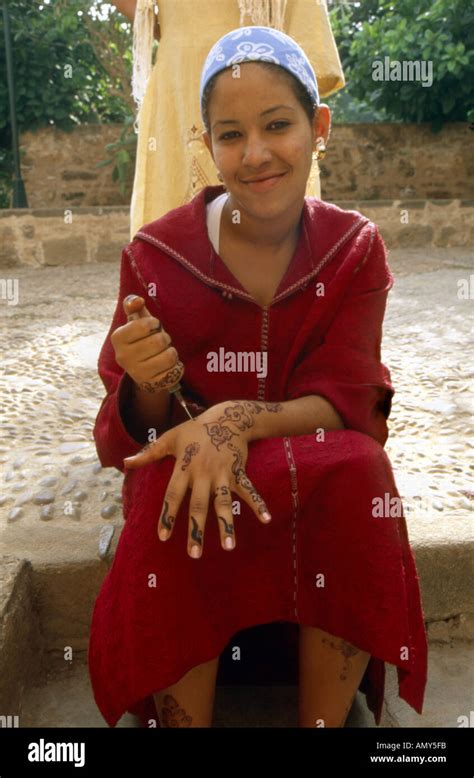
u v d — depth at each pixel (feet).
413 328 13.56
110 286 18.65
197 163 8.12
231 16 7.98
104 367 4.84
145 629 4.18
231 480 4.10
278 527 4.27
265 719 5.19
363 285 4.83
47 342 12.94
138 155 8.52
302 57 4.54
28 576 5.53
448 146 27.96
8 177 26.55
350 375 4.73
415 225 24.66
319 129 4.90
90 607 5.69
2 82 25.30
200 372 4.82
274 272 4.89
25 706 5.25
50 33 25.16
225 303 4.71
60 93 25.98
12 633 5.01
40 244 21.97
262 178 4.52
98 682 4.58
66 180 26.55
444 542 5.85
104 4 26.43
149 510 4.20
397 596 4.27
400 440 8.14
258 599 4.41
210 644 4.32
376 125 27.53
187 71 8.02
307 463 4.17
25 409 9.32
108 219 22.30
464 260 21.79
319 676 4.53
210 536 4.19
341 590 4.33
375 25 26.76
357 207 24.27
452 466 7.39
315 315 4.75
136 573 4.19
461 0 24.99
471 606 5.98
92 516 6.36
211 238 4.87
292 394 4.81
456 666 5.71
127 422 4.66
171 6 8.16
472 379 10.22
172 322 4.70
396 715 5.20
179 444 4.17
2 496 6.74
